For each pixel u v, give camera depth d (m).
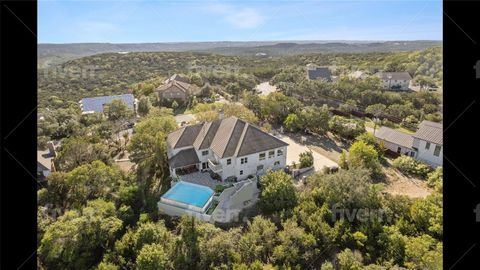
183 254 23.08
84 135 39.34
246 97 57.97
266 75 93.44
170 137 37.03
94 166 29.84
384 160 39.22
